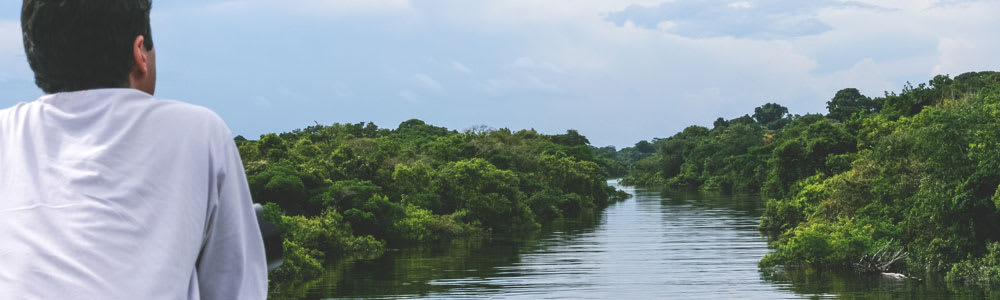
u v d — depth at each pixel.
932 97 61.53
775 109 186.75
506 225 56.84
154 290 1.01
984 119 30.53
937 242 29.25
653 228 56.19
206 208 1.10
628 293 28.88
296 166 46.22
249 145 52.84
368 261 38.56
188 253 1.06
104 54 1.12
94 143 1.07
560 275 33.94
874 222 33.75
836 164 55.31
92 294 0.98
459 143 80.19
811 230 33.25
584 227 58.47
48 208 1.02
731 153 118.19
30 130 1.09
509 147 83.69
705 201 87.38
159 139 1.08
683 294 28.16
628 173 195.25
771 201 54.06
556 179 81.31
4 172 1.07
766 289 28.22
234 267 1.13
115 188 1.04
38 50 1.10
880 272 30.33
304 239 38.44
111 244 1.01
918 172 34.56
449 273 34.53
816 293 26.62
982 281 25.94
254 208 1.22
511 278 33.09
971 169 29.11
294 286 30.83
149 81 1.20
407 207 49.47
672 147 143.25
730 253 40.41
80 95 1.11
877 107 129.25
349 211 42.94
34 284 0.97
